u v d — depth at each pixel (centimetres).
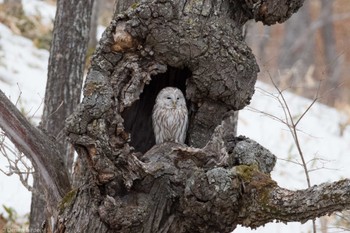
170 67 1199
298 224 1733
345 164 2172
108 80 1048
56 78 1466
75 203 1091
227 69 1062
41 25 2541
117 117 1027
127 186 1035
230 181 1003
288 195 970
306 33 3753
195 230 1052
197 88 1080
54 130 1454
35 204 1427
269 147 2141
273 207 977
